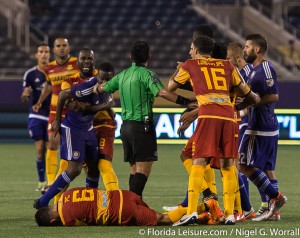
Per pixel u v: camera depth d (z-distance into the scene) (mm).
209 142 23156
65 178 25750
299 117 56438
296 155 52875
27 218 25984
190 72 23547
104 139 26641
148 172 25500
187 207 23531
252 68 26438
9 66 74188
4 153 52656
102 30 81812
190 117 23922
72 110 25812
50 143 32656
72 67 33594
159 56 77062
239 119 26266
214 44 24719
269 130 26109
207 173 25484
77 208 23156
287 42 83125
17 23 77562
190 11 84562
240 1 85562
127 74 25328
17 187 36062
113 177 26312
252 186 36812
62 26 81438
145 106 25266
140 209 23266
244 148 26219
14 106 58938
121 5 85125
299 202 30906
